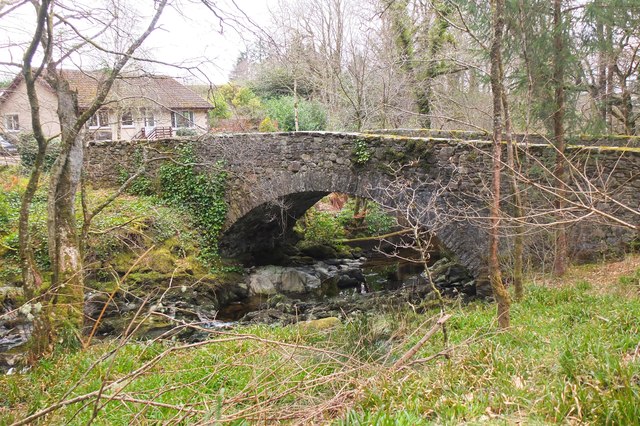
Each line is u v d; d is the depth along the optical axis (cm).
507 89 969
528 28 855
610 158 1026
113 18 799
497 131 705
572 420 371
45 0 669
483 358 533
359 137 1312
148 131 2427
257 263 1884
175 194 1711
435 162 1175
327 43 2150
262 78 2673
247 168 1590
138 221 1511
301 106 2577
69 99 859
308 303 1518
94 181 1850
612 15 866
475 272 1159
